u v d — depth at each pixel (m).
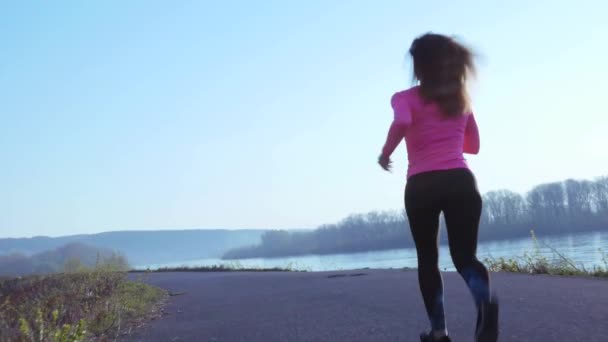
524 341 4.81
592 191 60.34
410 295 8.27
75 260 17.38
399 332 5.72
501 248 29.69
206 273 21.78
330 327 6.36
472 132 4.15
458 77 3.94
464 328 5.50
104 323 7.91
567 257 11.05
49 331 6.48
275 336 6.19
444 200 3.90
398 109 3.91
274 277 15.24
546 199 61.31
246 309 8.81
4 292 13.30
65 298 10.13
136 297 11.47
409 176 4.02
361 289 9.65
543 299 6.78
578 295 6.88
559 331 5.03
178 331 7.23
